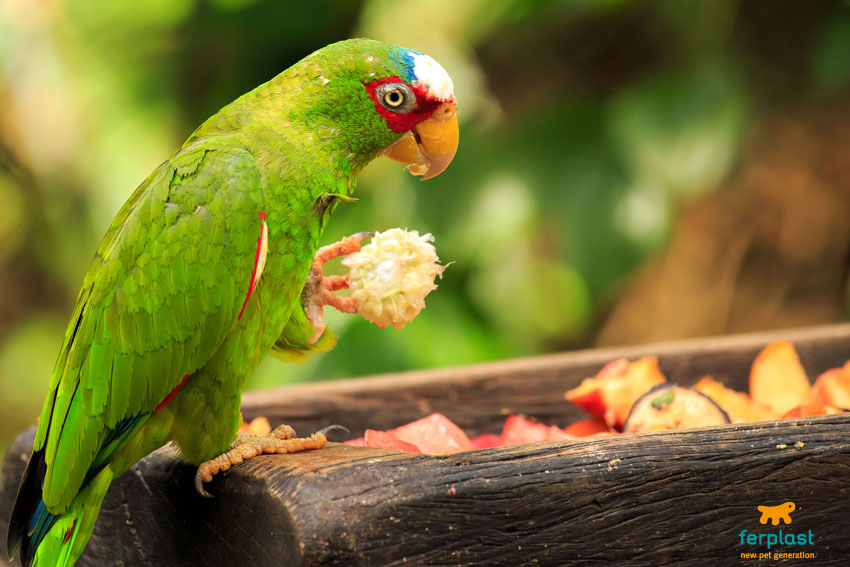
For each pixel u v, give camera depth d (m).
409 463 1.76
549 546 1.76
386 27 2.78
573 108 2.66
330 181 1.86
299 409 1.99
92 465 1.82
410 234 1.90
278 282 1.85
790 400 1.97
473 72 2.77
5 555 1.91
